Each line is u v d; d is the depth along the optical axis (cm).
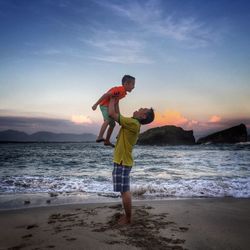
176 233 390
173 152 3444
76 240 361
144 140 8012
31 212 520
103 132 420
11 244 354
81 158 2248
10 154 2820
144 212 502
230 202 625
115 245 344
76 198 669
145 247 338
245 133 8000
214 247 343
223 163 1720
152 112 439
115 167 424
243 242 362
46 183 890
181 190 788
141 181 952
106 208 541
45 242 357
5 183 883
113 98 415
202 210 534
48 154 2859
